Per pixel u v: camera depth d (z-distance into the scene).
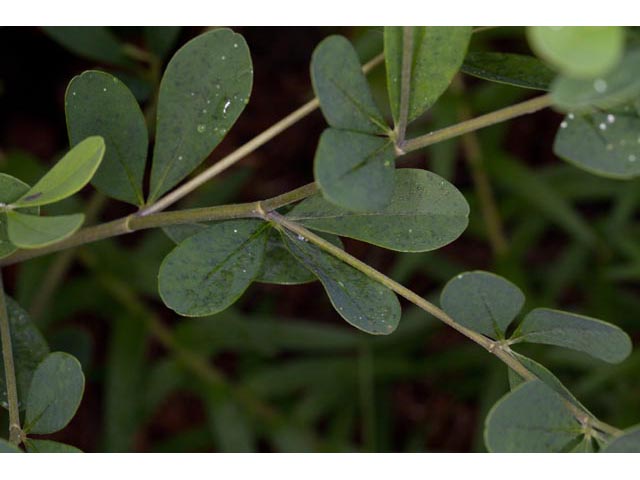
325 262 0.31
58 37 0.42
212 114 0.32
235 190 0.57
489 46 0.54
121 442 0.52
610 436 0.28
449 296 0.30
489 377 0.58
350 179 0.27
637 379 0.55
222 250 0.31
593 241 0.56
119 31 0.45
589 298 0.61
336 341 0.56
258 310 0.63
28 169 0.49
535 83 0.30
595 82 0.24
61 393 0.30
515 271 0.57
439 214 0.30
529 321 0.30
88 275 0.54
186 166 0.32
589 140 0.27
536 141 0.67
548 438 0.28
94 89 0.31
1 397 0.33
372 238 0.30
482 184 0.58
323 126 0.65
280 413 0.56
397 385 0.66
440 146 0.56
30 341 0.34
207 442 0.59
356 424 0.62
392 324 0.30
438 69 0.28
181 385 0.54
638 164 0.27
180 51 0.31
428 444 0.66
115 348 0.53
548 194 0.57
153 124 0.45
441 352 0.64
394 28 0.28
